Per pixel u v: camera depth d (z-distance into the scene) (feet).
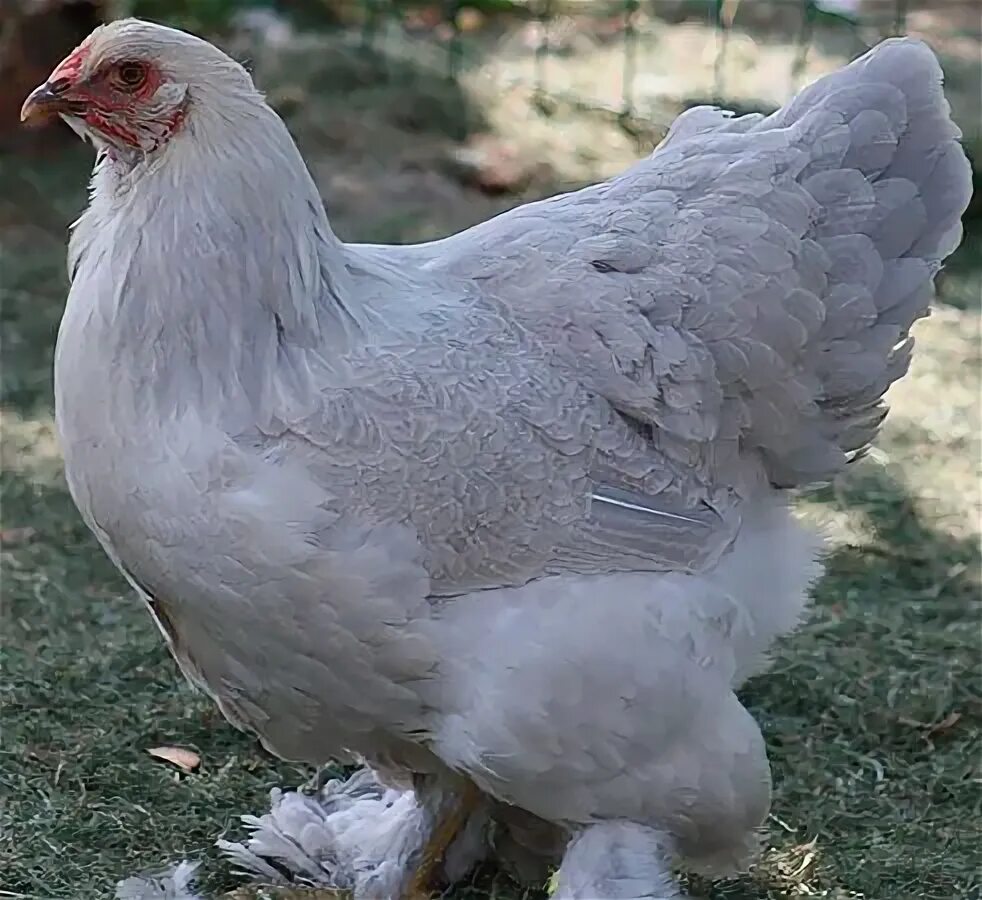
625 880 12.09
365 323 11.71
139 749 16.30
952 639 19.19
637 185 13.10
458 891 14.33
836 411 13.43
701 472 12.64
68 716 16.76
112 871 14.15
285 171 11.37
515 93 39.42
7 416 24.44
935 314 30.04
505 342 12.03
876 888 14.42
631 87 40.09
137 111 11.18
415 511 11.30
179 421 11.03
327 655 11.41
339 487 11.14
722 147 13.14
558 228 12.80
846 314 13.01
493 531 11.53
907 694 17.80
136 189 11.31
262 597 11.13
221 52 11.40
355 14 42.16
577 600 11.66
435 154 36.09
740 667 12.66
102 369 11.12
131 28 11.24
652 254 12.55
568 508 11.80
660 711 11.74
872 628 19.35
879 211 13.10
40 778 15.55
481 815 14.16
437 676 11.64
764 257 12.59
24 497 21.99
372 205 33.42
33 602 19.25
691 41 44.11
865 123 13.07
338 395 11.27
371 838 14.28
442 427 11.43
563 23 44.83
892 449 24.57
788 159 12.94
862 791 16.07
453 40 39.60
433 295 12.24
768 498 13.48
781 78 40.83
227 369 11.12
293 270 11.35
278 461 11.05
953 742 17.10
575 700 11.52
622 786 11.95
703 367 12.41
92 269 11.40
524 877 14.38
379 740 12.49
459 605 11.58
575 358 12.18
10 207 32.42
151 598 11.95
